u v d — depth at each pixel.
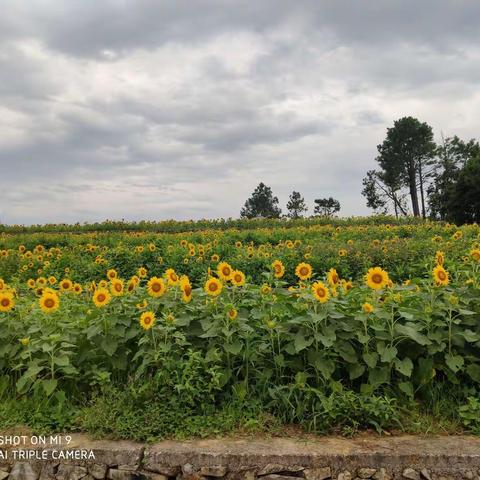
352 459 3.13
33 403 3.82
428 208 60.66
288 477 3.11
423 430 3.49
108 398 3.77
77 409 3.77
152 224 23.31
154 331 4.04
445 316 3.98
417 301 4.15
